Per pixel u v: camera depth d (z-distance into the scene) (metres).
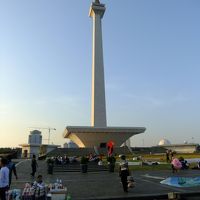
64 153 54.97
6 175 11.53
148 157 47.66
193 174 25.70
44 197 12.48
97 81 71.25
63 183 20.48
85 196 14.87
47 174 28.61
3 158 12.13
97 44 73.81
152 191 16.28
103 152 56.50
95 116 69.06
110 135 68.00
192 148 89.12
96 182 20.97
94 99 70.06
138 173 27.41
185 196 15.14
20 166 36.75
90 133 66.50
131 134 69.06
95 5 75.94
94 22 75.62
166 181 20.00
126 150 58.62
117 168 32.06
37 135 126.69
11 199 12.40
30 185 12.80
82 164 30.23
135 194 15.28
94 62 72.44
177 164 27.47
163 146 92.94
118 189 17.27
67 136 78.38
